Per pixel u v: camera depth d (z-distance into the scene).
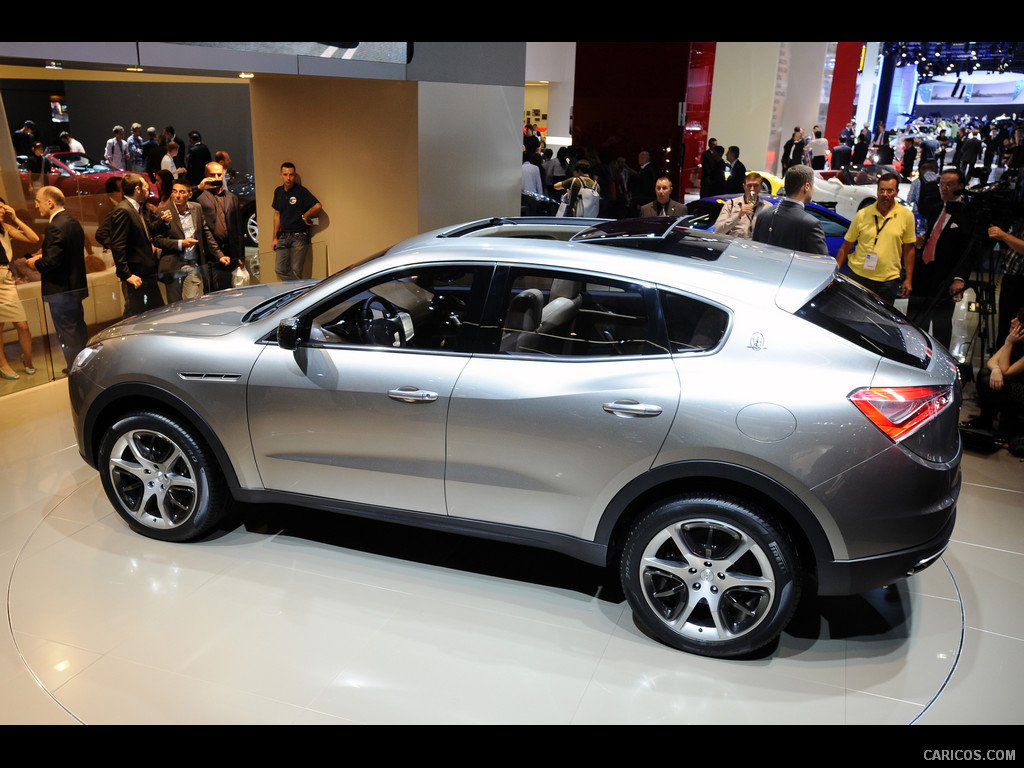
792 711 2.82
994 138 23.19
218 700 2.86
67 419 5.47
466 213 9.24
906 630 3.29
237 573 3.66
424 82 8.10
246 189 12.80
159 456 3.83
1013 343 4.92
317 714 2.79
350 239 8.97
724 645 3.05
